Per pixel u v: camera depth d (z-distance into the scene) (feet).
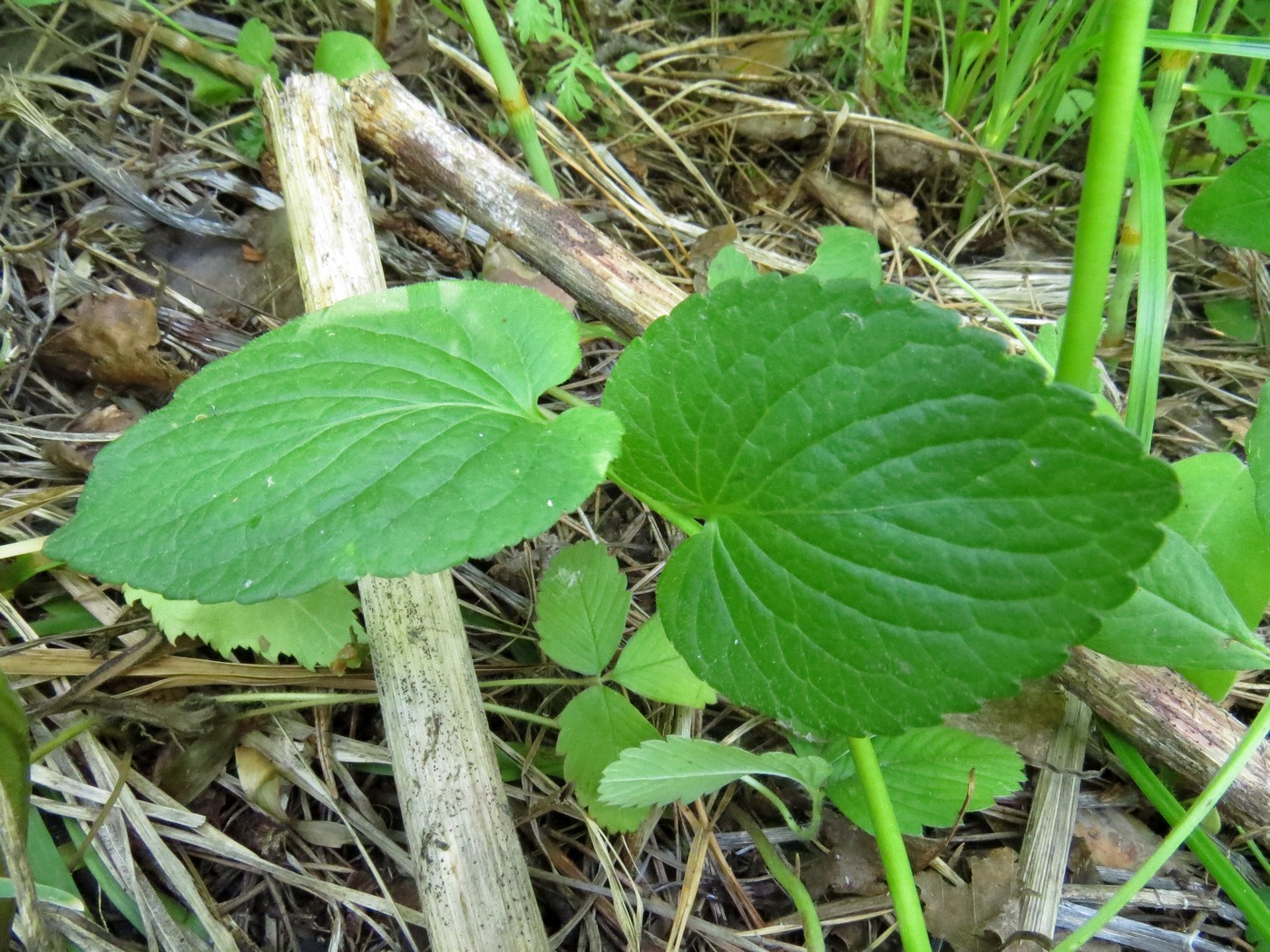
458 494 0.41
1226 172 0.70
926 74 1.21
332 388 0.46
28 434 0.70
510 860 0.52
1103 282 0.46
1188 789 0.63
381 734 0.63
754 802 0.63
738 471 0.44
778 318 0.42
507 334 0.49
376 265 0.70
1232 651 0.50
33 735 0.58
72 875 0.55
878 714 0.41
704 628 0.45
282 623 0.59
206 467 0.44
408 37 1.00
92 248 0.79
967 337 0.39
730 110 1.10
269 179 0.87
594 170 0.98
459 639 0.56
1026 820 0.63
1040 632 0.38
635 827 0.56
